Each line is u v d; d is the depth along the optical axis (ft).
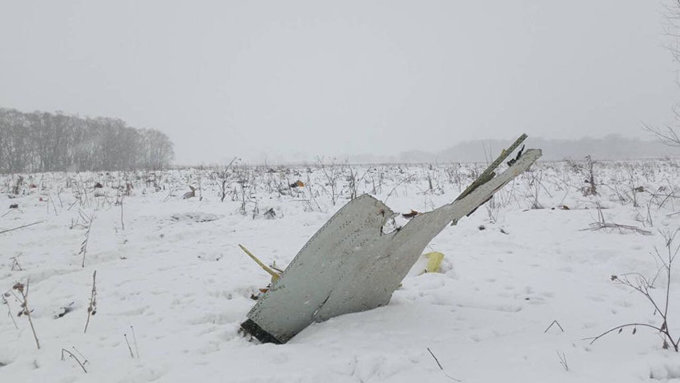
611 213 19.35
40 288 12.31
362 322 9.21
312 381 6.81
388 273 9.60
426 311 9.91
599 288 11.72
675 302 10.36
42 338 9.01
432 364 7.23
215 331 9.29
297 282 8.68
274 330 9.12
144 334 9.18
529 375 6.63
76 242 17.43
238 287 12.23
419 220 8.46
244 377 6.86
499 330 8.84
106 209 24.47
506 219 20.01
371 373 7.03
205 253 16.14
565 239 16.38
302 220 21.85
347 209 8.11
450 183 33.40
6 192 30.78
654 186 26.00
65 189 32.68
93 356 8.07
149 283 12.60
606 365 6.89
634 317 9.48
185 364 7.61
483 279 12.67
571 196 24.56
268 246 17.06
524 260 14.56
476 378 6.64
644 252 14.08
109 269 14.08
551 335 8.41
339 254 8.64
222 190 29.81
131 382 7.17
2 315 10.45
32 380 7.20
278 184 33.83
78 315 10.34
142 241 17.94
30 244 17.08
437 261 13.93
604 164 48.91
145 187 33.50
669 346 7.69
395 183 34.32
